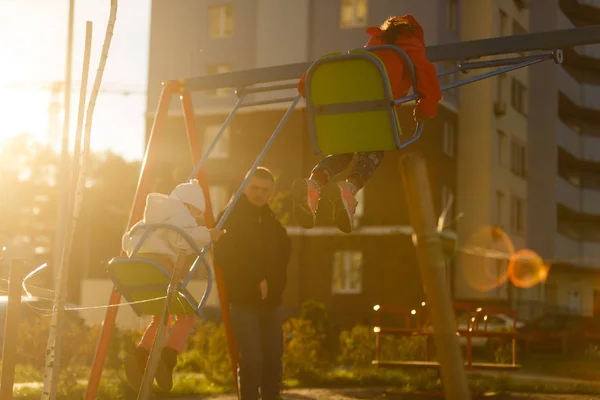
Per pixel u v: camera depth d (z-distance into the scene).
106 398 13.73
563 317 39.28
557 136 76.06
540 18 74.31
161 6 64.25
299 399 14.01
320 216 58.41
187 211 8.81
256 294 10.05
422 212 3.60
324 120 7.05
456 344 3.49
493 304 58.41
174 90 11.36
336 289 57.78
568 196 81.19
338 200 7.03
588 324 37.94
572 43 9.04
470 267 62.97
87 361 18.59
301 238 58.47
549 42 9.09
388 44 7.26
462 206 63.19
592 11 81.06
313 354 18.64
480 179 63.00
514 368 15.16
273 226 10.36
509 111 68.19
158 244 8.66
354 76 6.89
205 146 62.00
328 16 59.62
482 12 62.38
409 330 15.77
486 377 16.97
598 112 87.12
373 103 6.88
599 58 84.12
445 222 59.12
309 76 7.03
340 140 7.05
